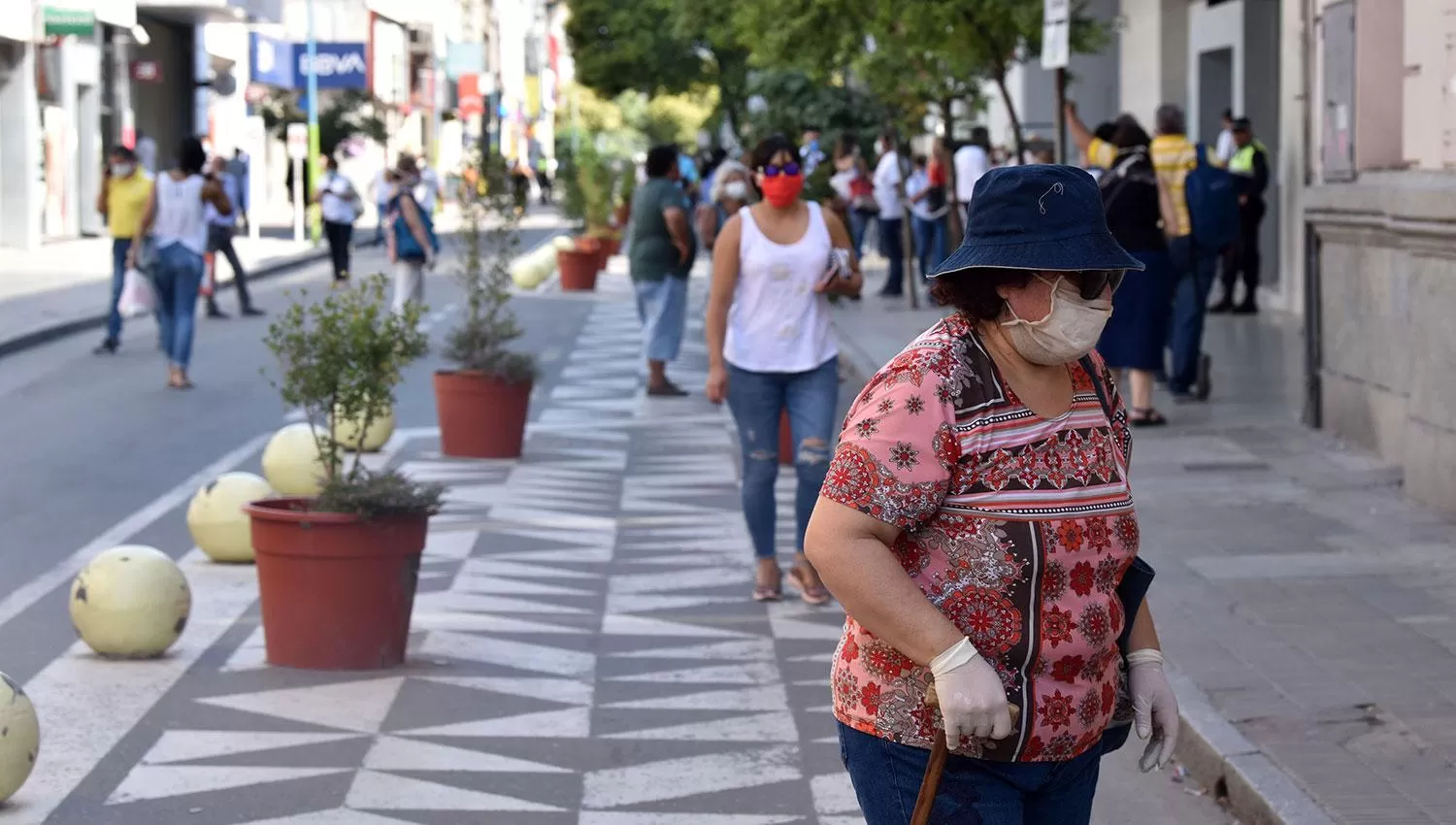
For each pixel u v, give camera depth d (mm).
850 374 17594
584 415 15500
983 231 3082
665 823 5473
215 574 9039
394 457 12906
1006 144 31766
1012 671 3105
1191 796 5699
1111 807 5605
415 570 7312
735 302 8094
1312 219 11680
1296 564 8305
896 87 20703
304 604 7148
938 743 3104
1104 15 27422
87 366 18391
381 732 6371
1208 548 8688
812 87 31312
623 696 6918
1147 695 3355
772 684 7105
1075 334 3053
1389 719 5926
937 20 15539
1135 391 12461
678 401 16531
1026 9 14859
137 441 13586
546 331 23656
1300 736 5773
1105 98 28734
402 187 21406
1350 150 11078
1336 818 5031
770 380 8117
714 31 32344
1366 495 9891
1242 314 20750
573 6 60438
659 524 10539
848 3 18375
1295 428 12070
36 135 36375
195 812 5484
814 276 7961
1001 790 3180
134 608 7223
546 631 7938
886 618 3045
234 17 48188
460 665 7312
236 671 7152
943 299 3158
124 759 6000
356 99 48219
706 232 16719
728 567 9305
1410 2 10055
